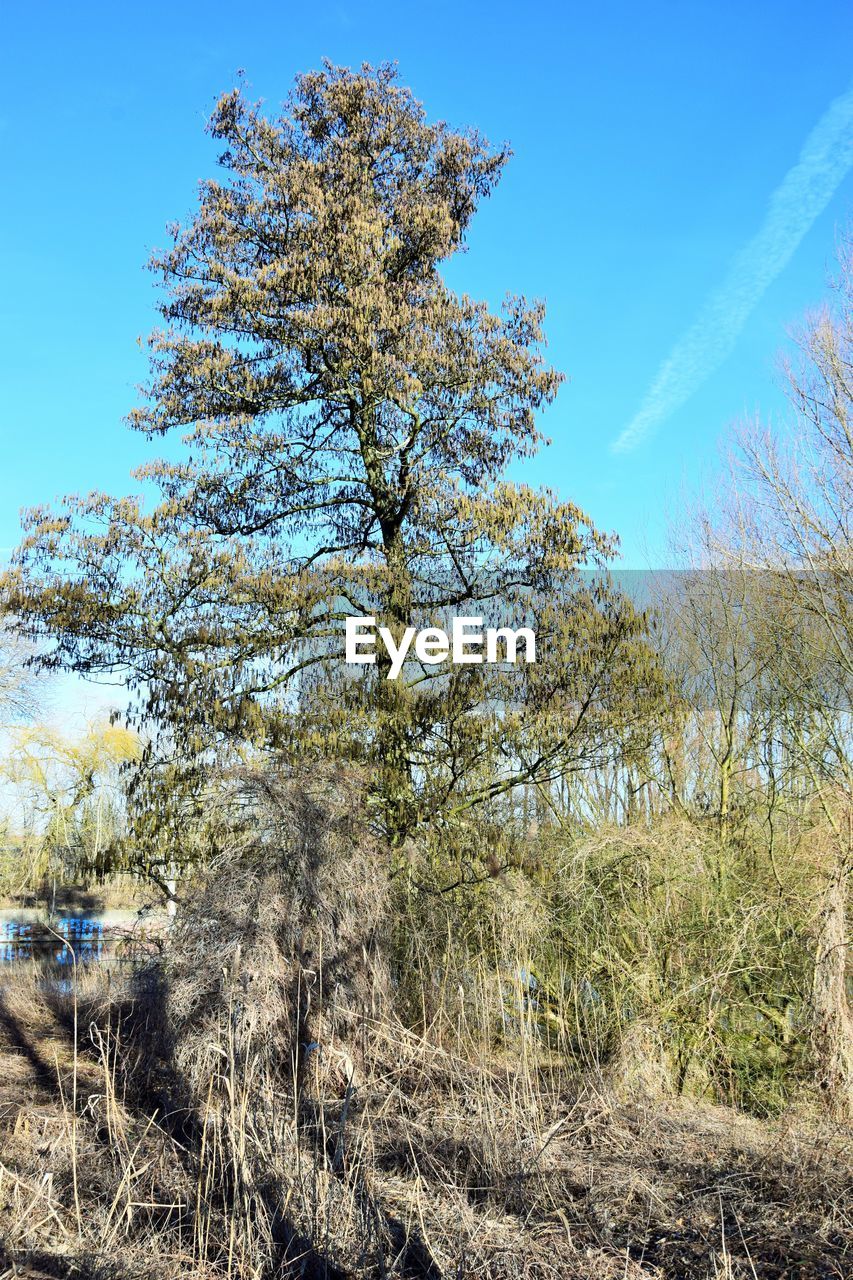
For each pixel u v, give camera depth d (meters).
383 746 13.62
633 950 11.30
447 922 12.14
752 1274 5.35
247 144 16.64
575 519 14.05
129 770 14.47
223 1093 8.37
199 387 15.73
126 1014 11.12
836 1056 9.39
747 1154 7.34
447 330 15.00
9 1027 12.73
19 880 34.72
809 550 15.51
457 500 14.02
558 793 14.88
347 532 16.36
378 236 15.13
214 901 9.65
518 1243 5.82
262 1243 5.80
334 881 10.09
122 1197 6.54
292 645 14.70
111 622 14.29
